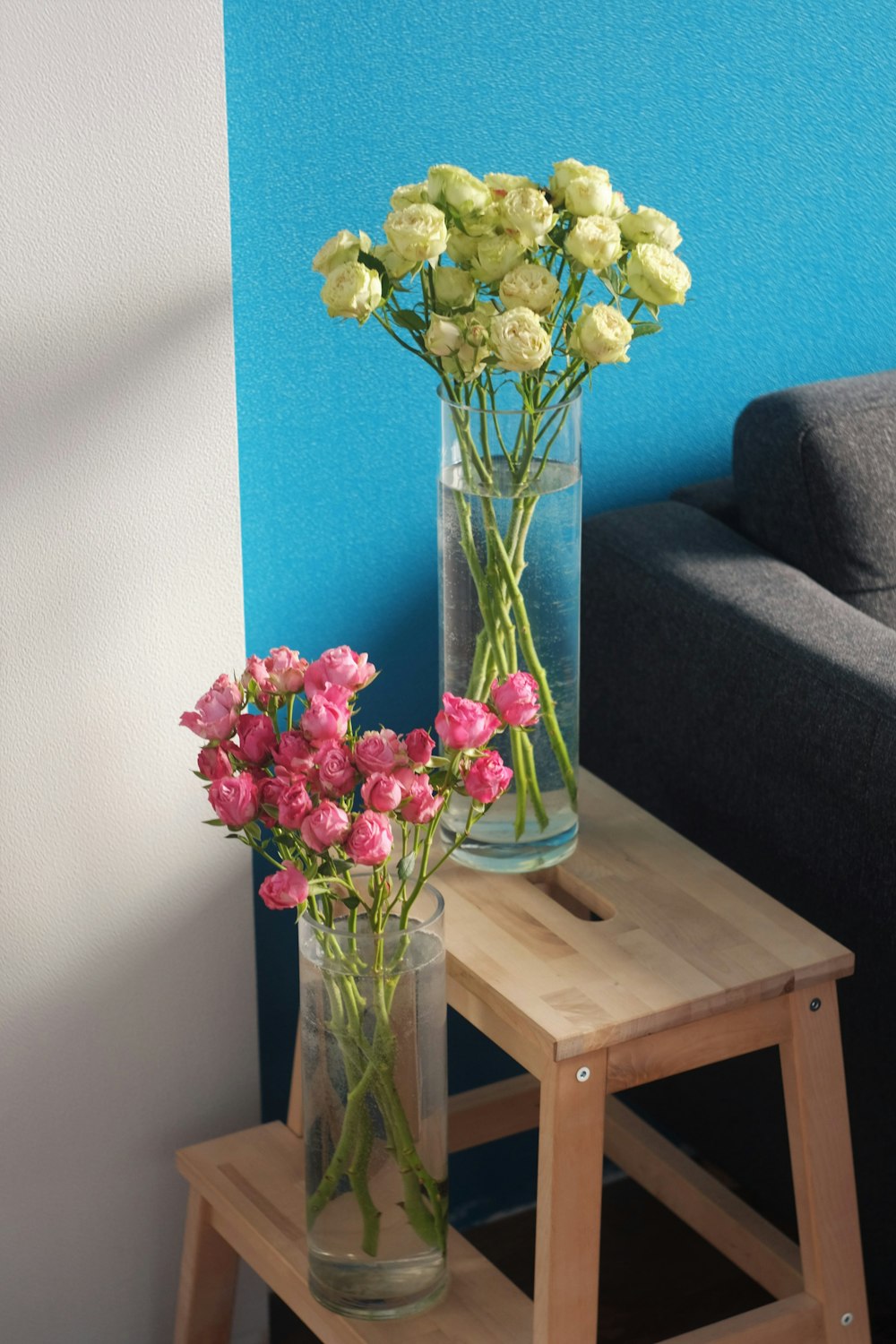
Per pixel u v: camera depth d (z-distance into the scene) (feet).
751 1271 4.90
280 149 4.56
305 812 3.43
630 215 3.95
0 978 4.66
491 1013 4.04
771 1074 5.15
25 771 4.50
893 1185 4.80
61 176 4.04
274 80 4.49
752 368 5.82
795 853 4.86
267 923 5.29
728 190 5.48
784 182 5.57
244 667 4.73
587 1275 3.93
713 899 4.39
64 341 4.17
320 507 5.00
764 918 4.29
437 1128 3.98
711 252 5.55
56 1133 4.91
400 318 4.01
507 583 4.10
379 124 4.70
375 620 5.25
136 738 4.62
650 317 5.49
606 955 4.09
